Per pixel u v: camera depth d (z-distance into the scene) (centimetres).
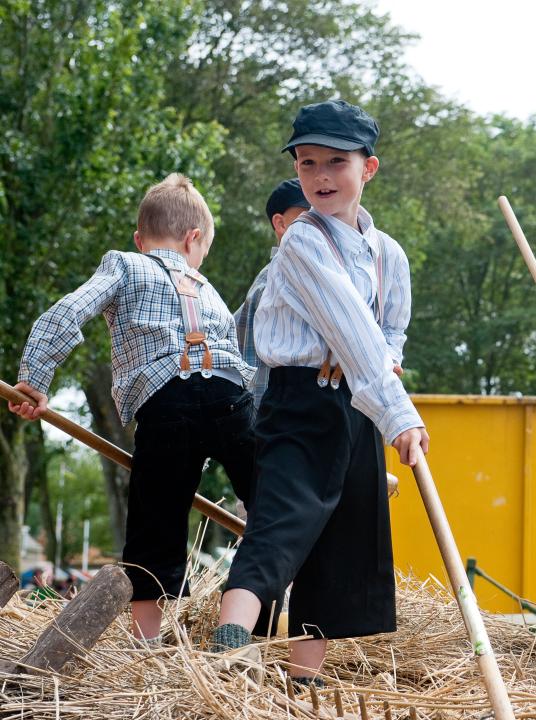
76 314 365
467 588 266
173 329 382
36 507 6066
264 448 325
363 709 255
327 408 323
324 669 348
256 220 2392
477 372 3391
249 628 290
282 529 305
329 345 321
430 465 605
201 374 380
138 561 384
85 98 1667
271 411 329
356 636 329
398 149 2809
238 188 2441
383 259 355
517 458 607
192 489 391
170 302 386
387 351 319
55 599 406
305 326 330
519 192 3500
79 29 1839
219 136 1898
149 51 1895
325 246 330
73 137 1672
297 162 342
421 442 314
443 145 2820
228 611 293
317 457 321
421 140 2828
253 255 2442
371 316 321
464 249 3319
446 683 312
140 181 1720
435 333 3334
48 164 1692
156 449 377
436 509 288
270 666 335
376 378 313
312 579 330
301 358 326
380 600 333
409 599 421
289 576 304
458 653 362
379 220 2638
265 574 298
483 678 246
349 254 341
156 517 383
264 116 2677
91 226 1811
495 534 603
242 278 2455
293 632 332
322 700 277
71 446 3075
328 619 328
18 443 1920
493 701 240
